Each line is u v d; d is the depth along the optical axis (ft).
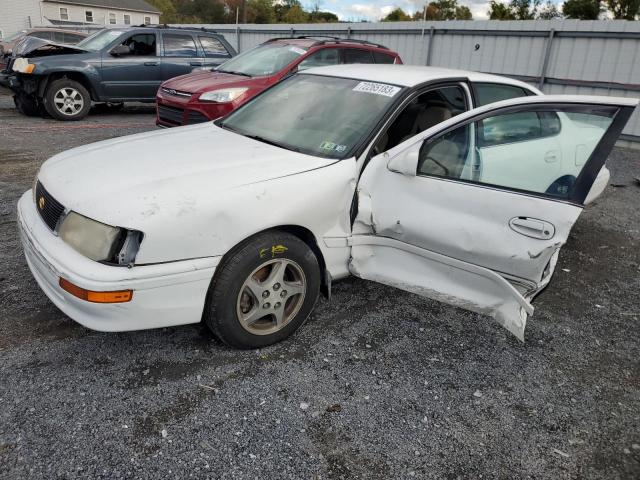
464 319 11.44
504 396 9.02
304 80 13.25
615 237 17.54
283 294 9.60
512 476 7.36
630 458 7.85
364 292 12.28
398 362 9.71
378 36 45.55
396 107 10.90
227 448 7.40
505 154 9.49
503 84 13.97
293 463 7.25
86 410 7.89
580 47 34.17
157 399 8.23
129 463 7.02
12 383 8.33
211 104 22.39
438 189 9.56
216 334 9.23
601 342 11.03
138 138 11.53
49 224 8.73
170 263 8.05
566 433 8.26
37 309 10.50
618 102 8.46
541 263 8.84
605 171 15.61
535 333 11.18
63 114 32.86
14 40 47.21
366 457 7.47
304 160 9.97
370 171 9.99
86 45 34.76
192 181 8.71
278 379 8.94
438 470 7.35
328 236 9.89
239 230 8.56
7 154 23.20
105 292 7.60
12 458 6.95
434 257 9.81
